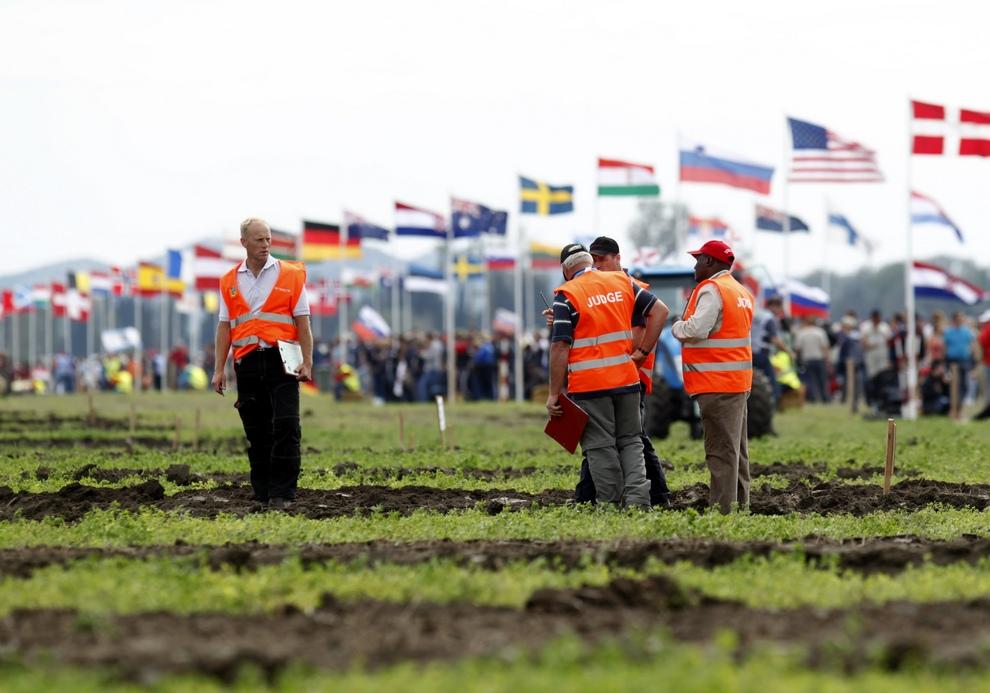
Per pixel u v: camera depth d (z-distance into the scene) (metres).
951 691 20.47
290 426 45.38
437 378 150.88
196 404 141.88
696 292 43.84
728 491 43.41
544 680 20.62
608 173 128.12
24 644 23.86
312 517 42.53
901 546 34.94
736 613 26.19
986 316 121.75
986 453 65.56
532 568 30.56
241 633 24.70
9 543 35.84
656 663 21.77
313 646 23.66
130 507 44.22
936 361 111.75
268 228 45.56
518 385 147.00
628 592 27.58
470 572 30.27
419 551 33.72
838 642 23.09
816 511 43.81
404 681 20.86
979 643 23.28
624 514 41.09
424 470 57.72
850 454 65.25
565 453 67.31
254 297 45.56
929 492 47.34
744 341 43.62
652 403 79.25
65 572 30.11
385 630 24.80
